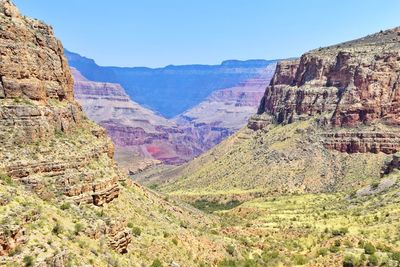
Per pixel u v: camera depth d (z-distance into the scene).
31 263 48.94
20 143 75.25
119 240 70.31
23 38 83.38
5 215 52.97
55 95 89.94
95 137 98.56
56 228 57.91
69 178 77.00
